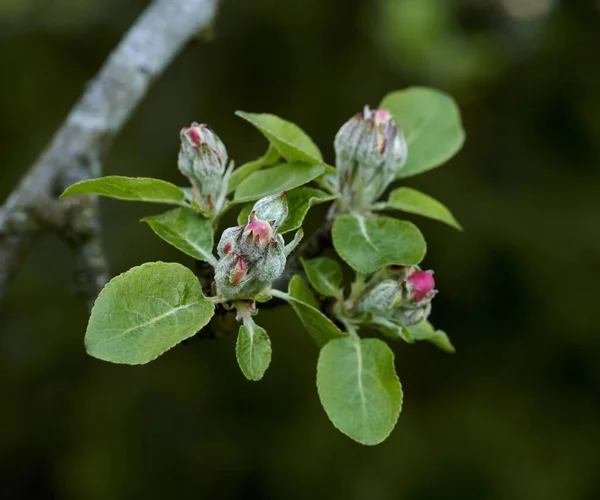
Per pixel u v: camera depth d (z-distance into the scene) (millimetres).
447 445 969
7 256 604
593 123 1049
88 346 461
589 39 1086
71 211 592
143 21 642
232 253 475
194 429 1006
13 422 1001
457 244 994
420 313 511
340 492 950
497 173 1063
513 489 940
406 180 1012
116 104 623
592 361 985
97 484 981
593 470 955
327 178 522
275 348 1004
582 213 1012
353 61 1107
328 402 489
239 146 1061
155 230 492
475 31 1211
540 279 988
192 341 526
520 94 1101
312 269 513
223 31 1096
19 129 1056
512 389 999
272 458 981
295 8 1094
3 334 1004
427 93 559
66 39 1100
